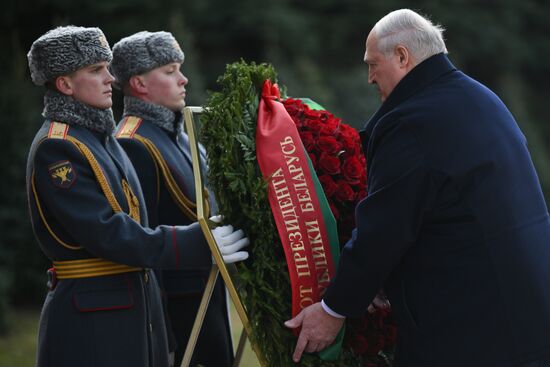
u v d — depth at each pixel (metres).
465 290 4.78
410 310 4.93
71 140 5.16
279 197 5.21
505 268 4.73
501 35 28.94
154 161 6.22
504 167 4.83
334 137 5.51
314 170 5.33
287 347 5.22
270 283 5.24
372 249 4.82
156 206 6.21
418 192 4.76
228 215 5.23
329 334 5.08
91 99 5.26
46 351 5.24
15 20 19.81
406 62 5.07
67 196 5.06
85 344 5.16
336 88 23.61
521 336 4.73
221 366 6.42
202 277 6.37
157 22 20.34
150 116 6.40
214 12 23.14
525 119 26.83
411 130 4.82
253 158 5.23
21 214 14.20
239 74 5.51
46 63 5.17
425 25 5.11
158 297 5.72
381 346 5.52
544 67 31.17
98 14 20.28
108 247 5.05
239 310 5.13
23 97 14.59
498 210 4.77
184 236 5.27
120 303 5.25
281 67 21.80
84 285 5.22
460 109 4.88
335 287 4.97
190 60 17.23
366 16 26.27
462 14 28.23
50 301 5.29
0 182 14.16
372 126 5.16
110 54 5.34
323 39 25.89
